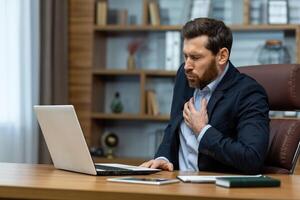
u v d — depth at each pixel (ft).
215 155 8.79
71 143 7.89
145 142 20.10
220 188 6.51
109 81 20.43
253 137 8.69
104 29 19.33
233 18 19.31
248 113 9.14
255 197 5.79
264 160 9.55
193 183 6.97
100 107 20.15
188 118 9.25
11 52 16.65
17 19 16.81
